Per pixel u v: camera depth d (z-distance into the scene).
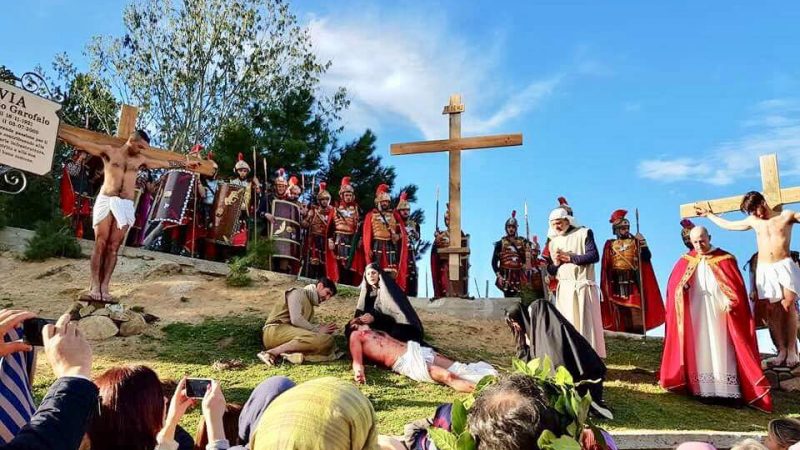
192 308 10.55
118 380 2.99
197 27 29.59
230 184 13.95
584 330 9.35
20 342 2.93
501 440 2.34
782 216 9.77
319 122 25.78
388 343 8.50
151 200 14.39
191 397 3.17
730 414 8.36
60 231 12.83
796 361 9.79
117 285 11.41
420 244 25.78
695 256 9.33
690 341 9.01
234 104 30.22
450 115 12.60
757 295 10.00
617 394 8.74
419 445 3.33
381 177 25.98
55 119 7.43
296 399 2.43
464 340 10.82
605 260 13.89
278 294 11.58
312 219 15.21
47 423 2.36
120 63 29.67
